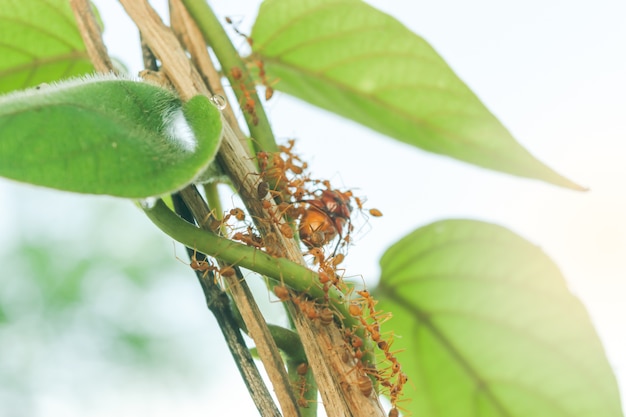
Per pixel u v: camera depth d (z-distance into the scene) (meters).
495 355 0.39
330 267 0.35
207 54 0.37
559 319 0.38
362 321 0.34
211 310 0.35
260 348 0.34
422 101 0.39
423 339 0.39
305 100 0.41
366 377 0.34
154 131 0.33
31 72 0.40
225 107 0.36
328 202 0.36
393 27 0.39
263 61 0.40
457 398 0.39
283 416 0.34
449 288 0.39
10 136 0.32
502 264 0.39
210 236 0.34
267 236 0.34
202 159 0.32
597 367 0.38
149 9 0.36
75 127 0.32
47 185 0.32
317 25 0.39
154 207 0.34
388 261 0.39
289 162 0.38
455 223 0.39
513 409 0.39
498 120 0.39
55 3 0.39
